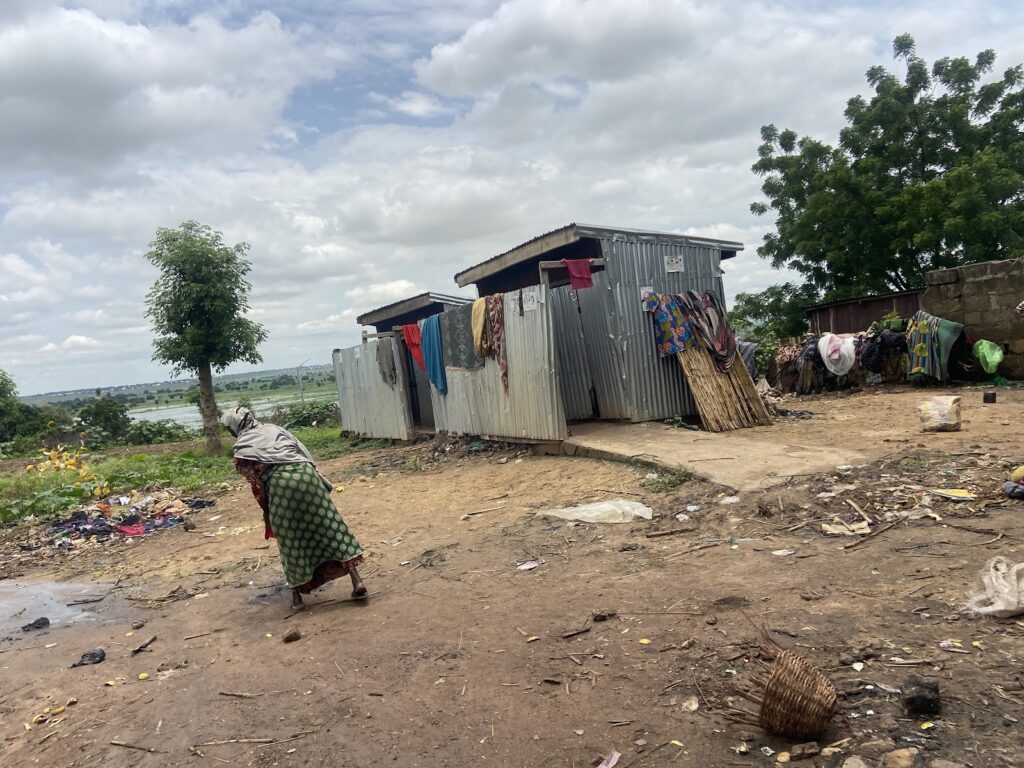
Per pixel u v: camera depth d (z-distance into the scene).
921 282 21.38
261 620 5.05
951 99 21.95
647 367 10.82
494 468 10.20
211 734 3.34
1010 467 5.82
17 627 5.72
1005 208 19.61
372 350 16.33
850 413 11.34
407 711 3.29
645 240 10.79
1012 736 2.42
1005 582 3.43
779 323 25.55
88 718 3.74
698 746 2.68
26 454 25.30
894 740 2.51
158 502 10.87
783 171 25.31
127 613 5.77
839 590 3.92
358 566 6.15
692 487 6.79
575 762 2.69
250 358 18.58
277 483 4.93
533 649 3.78
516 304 10.53
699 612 3.92
